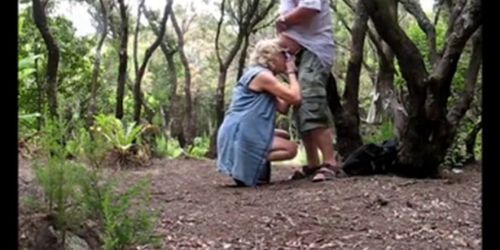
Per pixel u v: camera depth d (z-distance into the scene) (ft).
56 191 8.11
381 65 23.47
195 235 11.07
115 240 8.28
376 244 10.62
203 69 64.13
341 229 11.58
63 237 8.08
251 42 48.88
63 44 37.14
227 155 16.89
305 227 11.72
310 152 17.25
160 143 27.50
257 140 16.56
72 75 37.83
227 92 55.06
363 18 19.93
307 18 16.52
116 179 11.35
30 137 13.83
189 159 26.23
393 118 21.83
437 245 10.50
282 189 15.49
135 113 32.68
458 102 17.15
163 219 12.09
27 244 7.81
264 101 16.84
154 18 41.98
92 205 8.44
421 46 26.91
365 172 16.87
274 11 48.93
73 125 13.07
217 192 15.51
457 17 16.65
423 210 12.80
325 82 17.01
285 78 19.35
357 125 19.80
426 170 16.34
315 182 16.01
